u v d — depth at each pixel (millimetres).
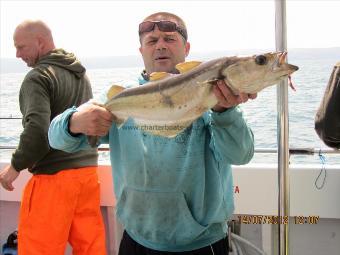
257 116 4637
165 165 1930
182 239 1984
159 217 1984
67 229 2867
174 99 1727
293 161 3072
